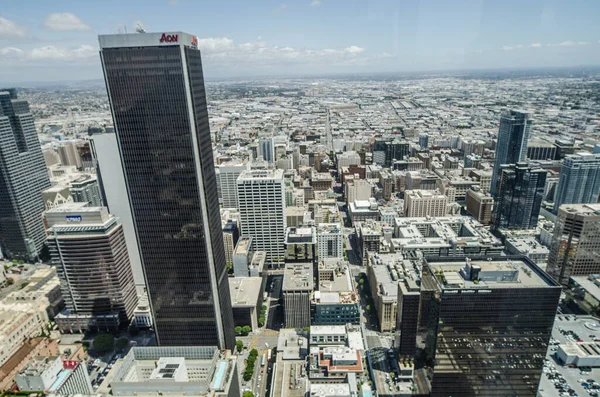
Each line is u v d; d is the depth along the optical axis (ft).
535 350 609.01
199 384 631.97
